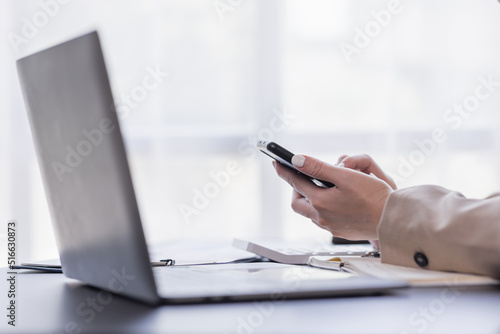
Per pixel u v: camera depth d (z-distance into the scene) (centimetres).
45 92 62
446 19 252
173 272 73
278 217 250
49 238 244
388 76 251
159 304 53
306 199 101
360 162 110
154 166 246
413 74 253
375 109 253
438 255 68
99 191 54
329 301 54
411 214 72
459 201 70
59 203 66
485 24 253
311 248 108
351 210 89
